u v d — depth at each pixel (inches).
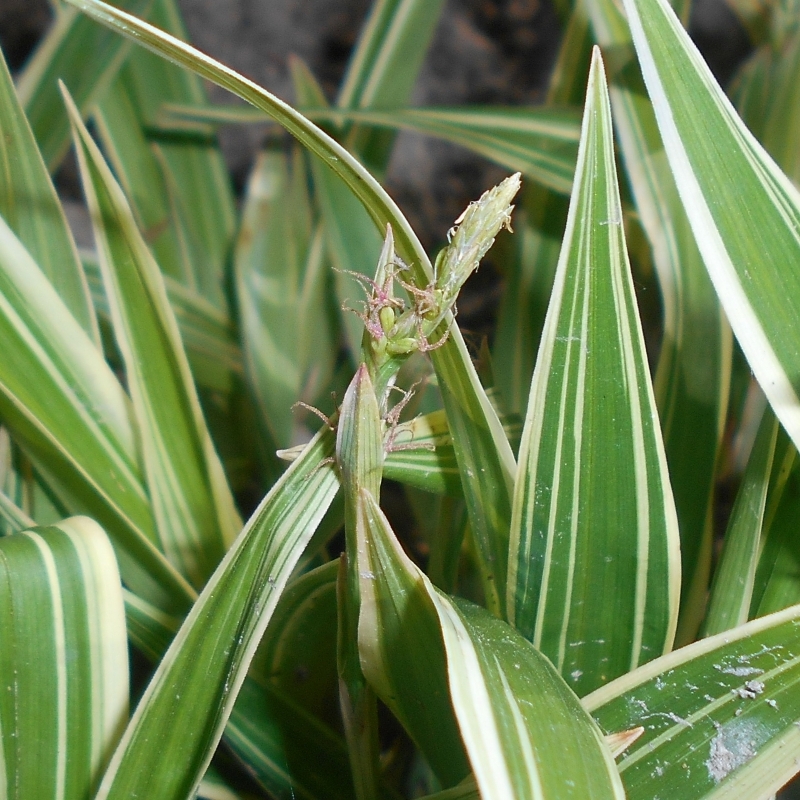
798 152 8.6
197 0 20.4
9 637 6.0
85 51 10.2
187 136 12.6
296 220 12.9
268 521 5.8
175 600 8.0
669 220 7.9
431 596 5.0
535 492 5.9
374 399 5.3
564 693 5.1
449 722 6.1
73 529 6.3
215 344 12.0
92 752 6.2
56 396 7.9
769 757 5.4
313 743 7.4
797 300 5.7
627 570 6.1
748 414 9.0
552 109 9.4
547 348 5.7
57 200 8.5
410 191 20.4
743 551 6.6
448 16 21.0
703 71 5.8
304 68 12.4
